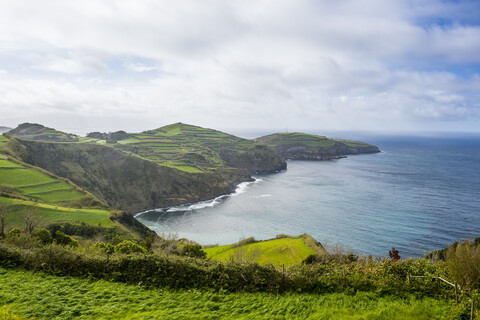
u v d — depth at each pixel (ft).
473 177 610.24
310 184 556.92
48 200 282.77
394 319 42.52
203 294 55.11
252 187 544.62
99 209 285.23
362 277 56.95
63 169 427.33
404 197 435.53
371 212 357.00
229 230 318.24
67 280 60.23
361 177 624.18
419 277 55.72
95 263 63.36
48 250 66.08
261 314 47.19
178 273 59.88
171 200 445.78
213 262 63.77
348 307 47.98
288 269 62.28
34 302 49.70
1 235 106.22
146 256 63.26
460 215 338.95
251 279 58.08
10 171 316.40
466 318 42.24
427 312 44.50
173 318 45.39
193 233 313.12
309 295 53.83
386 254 238.27
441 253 76.69
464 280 49.67
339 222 322.75
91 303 50.78
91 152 472.85
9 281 58.13
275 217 353.72
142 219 371.35
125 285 59.06
